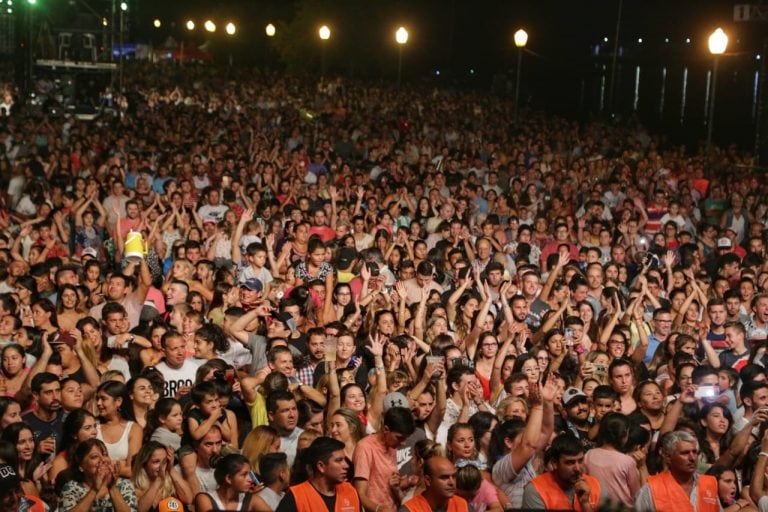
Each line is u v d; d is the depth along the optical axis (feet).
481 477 26.68
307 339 37.24
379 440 28.30
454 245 56.49
